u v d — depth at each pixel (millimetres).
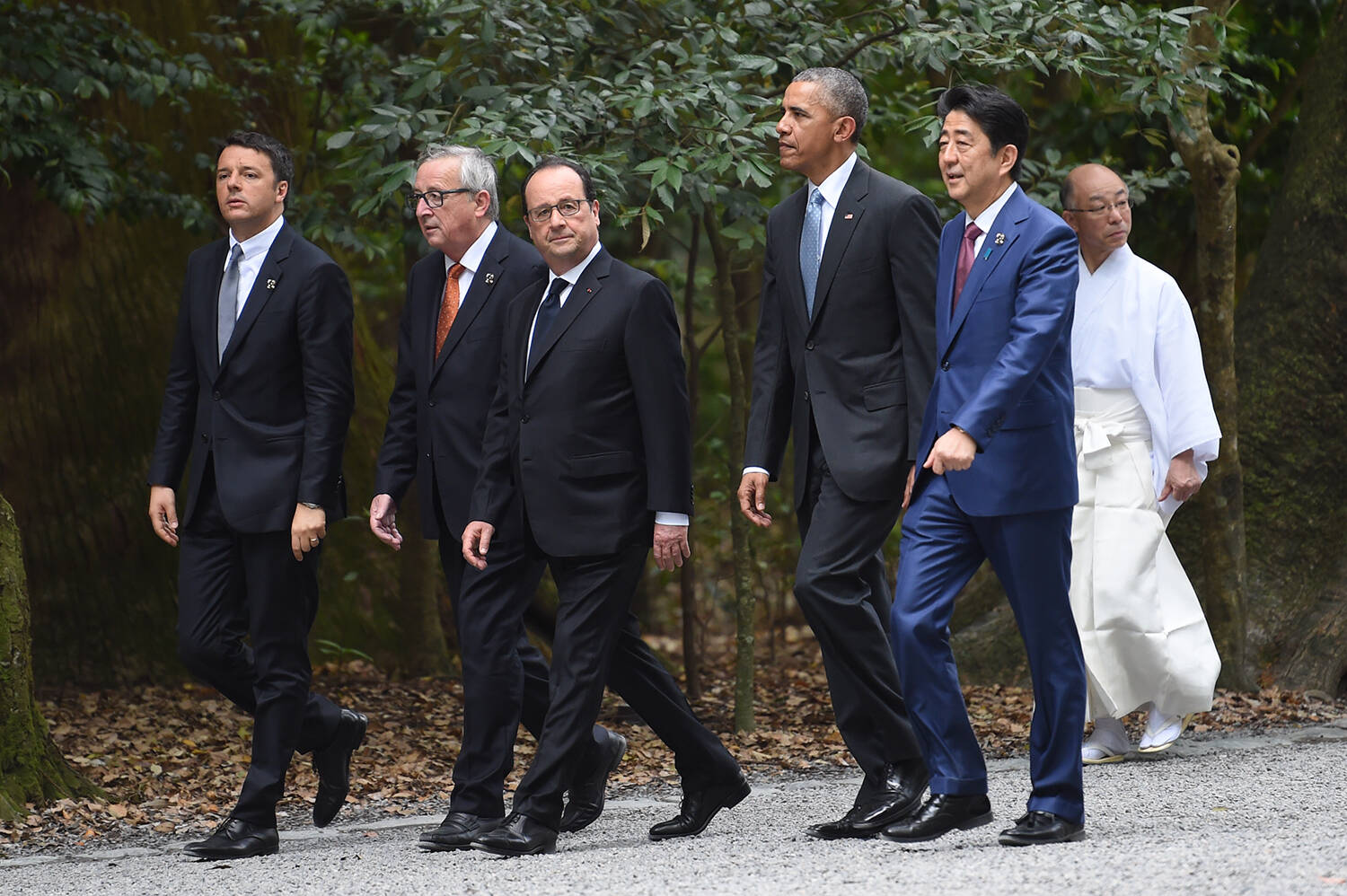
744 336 38719
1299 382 31203
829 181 16359
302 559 17297
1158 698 22156
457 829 16125
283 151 17656
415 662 35156
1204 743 23547
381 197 23875
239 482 17125
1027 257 14227
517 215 29406
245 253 17578
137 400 34031
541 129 23500
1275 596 30453
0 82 25281
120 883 15109
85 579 32531
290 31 36406
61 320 33500
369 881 14109
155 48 27984
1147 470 22203
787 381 16828
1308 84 32531
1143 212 35250
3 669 20484
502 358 16891
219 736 27828
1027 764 22344
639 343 16141
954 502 14445
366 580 35969
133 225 30359
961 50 24562
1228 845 13375
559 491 16094
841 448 15805
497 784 16391
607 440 16234
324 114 33156
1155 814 16656
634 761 24531
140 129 33812
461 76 25766
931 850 14016
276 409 17359
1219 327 27672
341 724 18547
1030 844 14023
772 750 25781
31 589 32094
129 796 22281
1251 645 30000
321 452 17078
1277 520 30953
